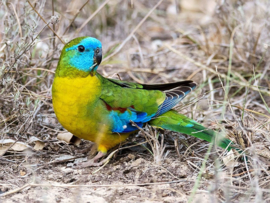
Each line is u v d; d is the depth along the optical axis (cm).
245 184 773
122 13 1664
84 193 746
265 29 1332
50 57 1116
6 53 1019
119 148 884
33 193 736
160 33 1650
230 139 915
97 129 850
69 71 823
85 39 823
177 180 793
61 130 1018
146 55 1393
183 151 920
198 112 1067
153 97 916
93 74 845
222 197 726
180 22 1706
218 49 1345
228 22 1327
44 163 863
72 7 1455
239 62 1318
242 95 1210
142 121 897
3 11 1190
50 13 1471
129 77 1342
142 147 948
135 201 720
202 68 1244
